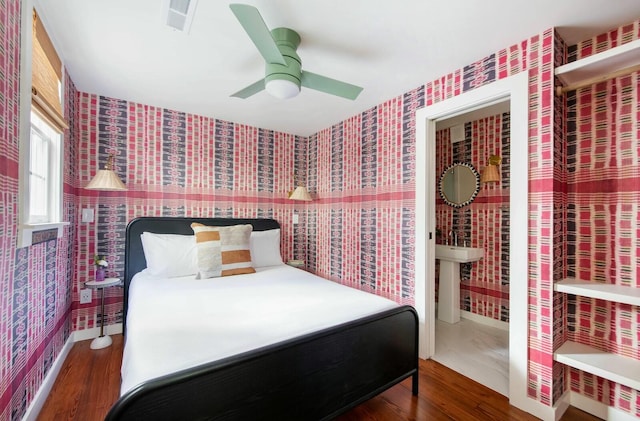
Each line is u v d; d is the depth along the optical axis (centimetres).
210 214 309
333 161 333
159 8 145
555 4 140
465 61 194
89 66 203
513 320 170
